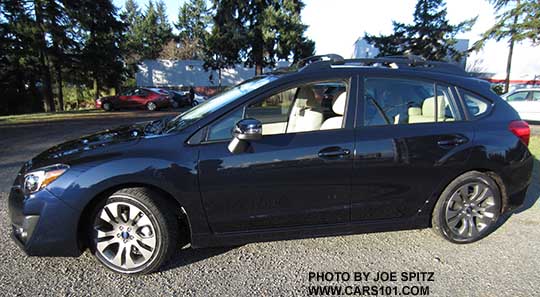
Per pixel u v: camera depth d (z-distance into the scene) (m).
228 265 2.74
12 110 24.58
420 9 27.09
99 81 27.52
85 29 23.73
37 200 2.38
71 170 2.39
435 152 2.84
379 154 2.73
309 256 2.89
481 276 2.60
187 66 38.75
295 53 24.22
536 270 2.68
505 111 3.13
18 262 2.74
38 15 20.94
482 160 2.95
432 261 2.81
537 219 3.60
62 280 2.52
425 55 27.23
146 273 2.59
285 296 2.38
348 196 2.76
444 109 2.99
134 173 2.40
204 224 2.60
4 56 21.58
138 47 49.44
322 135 2.69
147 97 19.84
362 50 32.34
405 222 2.96
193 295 2.37
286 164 2.59
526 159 3.12
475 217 3.07
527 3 12.77
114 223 2.55
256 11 23.92
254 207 2.63
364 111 2.80
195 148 2.53
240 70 39.31
